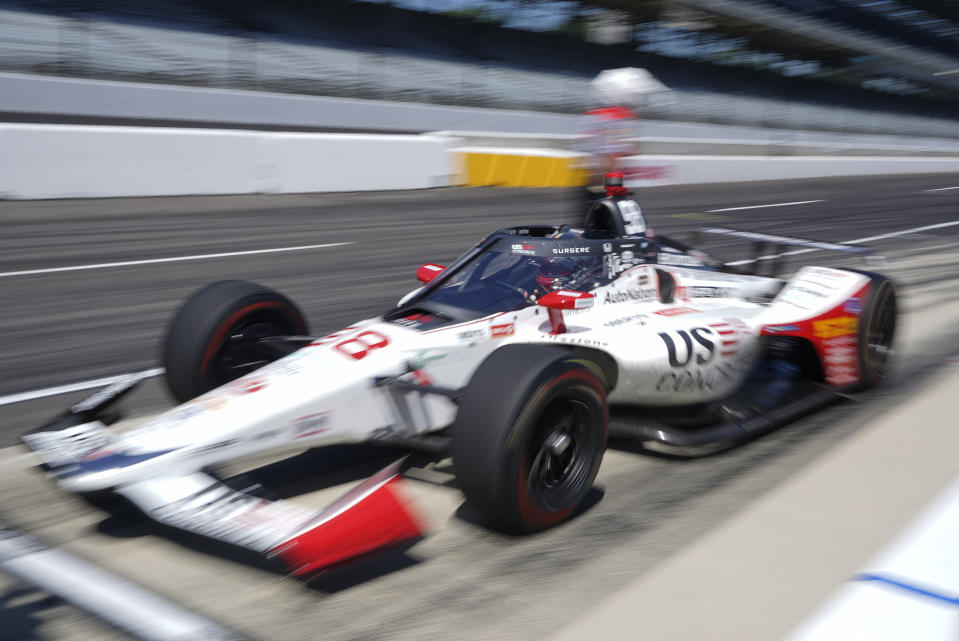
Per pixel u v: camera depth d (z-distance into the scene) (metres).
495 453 2.81
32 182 11.62
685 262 4.61
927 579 2.21
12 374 5.09
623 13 32.28
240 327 3.81
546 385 2.91
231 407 3.01
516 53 29.70
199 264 8.45
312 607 2.55
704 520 3.10
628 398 3.81
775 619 2.43
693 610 2.49
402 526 2.64
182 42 21.12
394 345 3.34
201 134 13.17
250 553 2.87
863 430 4.01
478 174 17.42
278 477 3.46
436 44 27.62
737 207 15.48
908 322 6.41
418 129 23.19
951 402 4.39
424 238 10.63
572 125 27.95
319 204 13.34
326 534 2.47
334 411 3.10
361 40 25.38
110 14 20.22
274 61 22.67
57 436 3.05
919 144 46.00
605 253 4.01
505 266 3.84
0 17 18.25
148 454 2.79
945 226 13.16
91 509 3.20
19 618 2.47
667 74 34.38
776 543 2.88
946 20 49.69
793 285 4.79
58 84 16.03
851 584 2.25
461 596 2.61
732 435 3.73
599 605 2.54
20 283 7.43
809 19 38.25
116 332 6.04
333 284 7.74
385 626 2.45
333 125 21.08
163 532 3.02
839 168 26.27
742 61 37.94
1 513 3.17
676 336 3.90
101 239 9.58
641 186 18.72
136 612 2.50
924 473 3.44
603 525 3.08
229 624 2.45
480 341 3.53
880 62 44.59
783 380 4.63
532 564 2.80
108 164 12.26
